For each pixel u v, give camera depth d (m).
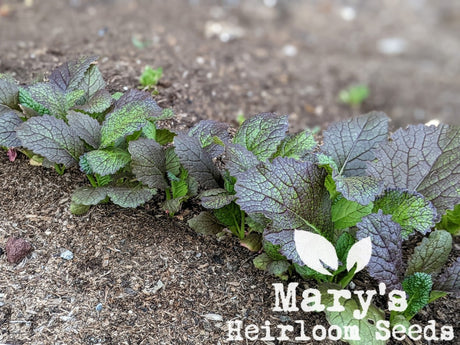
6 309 1.01
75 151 1.08
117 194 1.06
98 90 1.15
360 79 1.92
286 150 1.09
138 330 1.01
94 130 1.09
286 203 1.00
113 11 2.02
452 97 1.87
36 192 1.15
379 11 2.63
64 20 1.85
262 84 1.68
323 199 1.03
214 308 1.04
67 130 1.08
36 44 1.59
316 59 2.04
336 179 1.00
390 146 1.08
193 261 1.09
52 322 1.00
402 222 1.02
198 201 1.17
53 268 1.06
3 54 1.50
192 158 1.06
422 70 2.08
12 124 1.10
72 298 1.03
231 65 1.74
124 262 1.07
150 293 1.04
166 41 1.77
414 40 2.36
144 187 1.08
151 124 1.13
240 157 1.03
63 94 1.13
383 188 1.03
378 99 1.80
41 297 1.03
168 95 1.44
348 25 2.43
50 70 1.43
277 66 1.86
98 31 1.74
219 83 1.59
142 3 2.17
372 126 1.13
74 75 1.17
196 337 1.01
